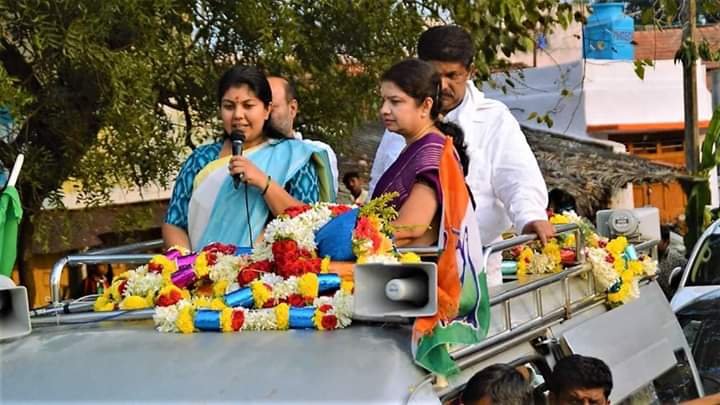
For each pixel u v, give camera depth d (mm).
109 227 13570
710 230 11719
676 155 24531
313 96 11398
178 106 11039
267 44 10344
